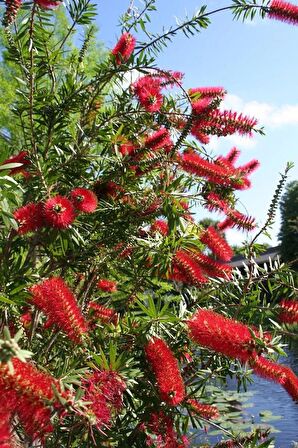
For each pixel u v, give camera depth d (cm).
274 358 94
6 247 99
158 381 87
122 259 118
